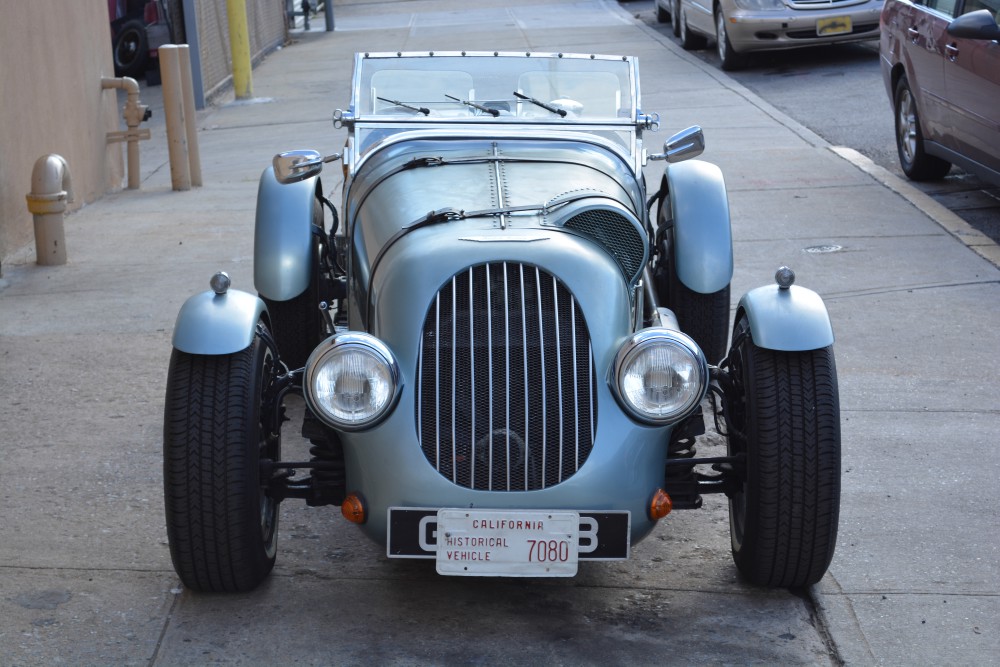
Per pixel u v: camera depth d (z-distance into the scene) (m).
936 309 6.64
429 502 3.43
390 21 24.25
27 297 7.20
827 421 3.59
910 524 4.33
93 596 3.84
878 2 14.96
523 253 3.66
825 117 12.25
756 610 3.78
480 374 3.47
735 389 3.87
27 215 8.54
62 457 4.93
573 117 5.33
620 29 20.56
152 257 8.08
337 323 5.59
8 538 4.23
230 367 3.64
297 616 3.74
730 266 5.01
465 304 3.56
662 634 3.65
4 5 8.27
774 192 9.30
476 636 3.64
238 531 3.62
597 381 3.51
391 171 4.57
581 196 4.03
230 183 10.59
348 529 4.36
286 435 5.25
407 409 3.46
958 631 3.65
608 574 4.02
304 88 16.47
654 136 11.66
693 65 16.19
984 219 8.45
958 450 4.93
